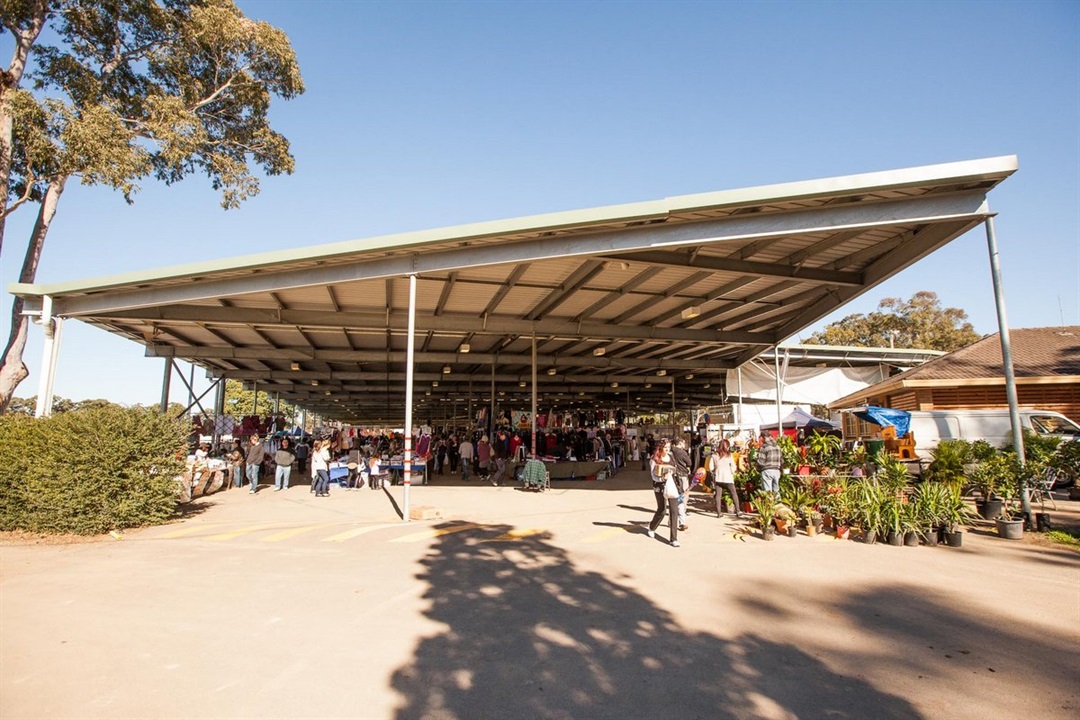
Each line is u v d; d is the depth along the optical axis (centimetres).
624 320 1834
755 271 1324
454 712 384
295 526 1108
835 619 574
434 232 1103
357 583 691
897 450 1625
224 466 1900
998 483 1084
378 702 396
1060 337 2200
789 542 947
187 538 980
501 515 1248
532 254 1119
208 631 527
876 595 655
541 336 1838
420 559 818
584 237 1102
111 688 412
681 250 1246
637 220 1030
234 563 789
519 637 521
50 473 991
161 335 1816
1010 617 581
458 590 666
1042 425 1683
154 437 1115
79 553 855
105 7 1681
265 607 597
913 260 1244
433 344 2112
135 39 1809
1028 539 970
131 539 974
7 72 1495
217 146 2053
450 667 454
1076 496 1487
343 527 1087
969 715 385
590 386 3359
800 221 1038
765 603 625
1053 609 606
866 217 1034
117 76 1809
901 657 481
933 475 1183
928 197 1028
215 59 1934
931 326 4403
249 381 2967
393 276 1184
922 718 381
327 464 1719
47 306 1281
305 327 1633
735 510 1231
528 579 716
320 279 1206
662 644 507
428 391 3578
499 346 2208
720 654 485
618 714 384
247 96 2030
